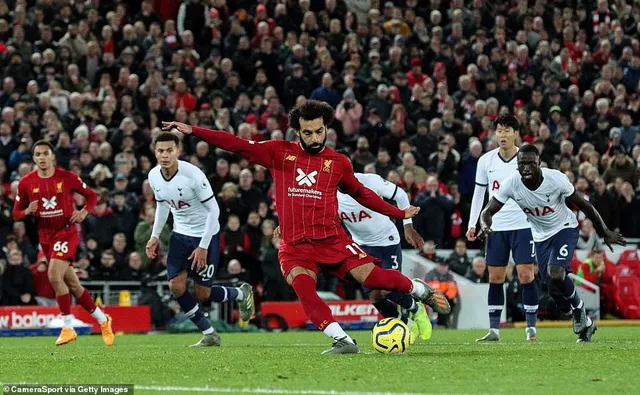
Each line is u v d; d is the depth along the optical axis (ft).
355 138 245.45
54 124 222.28
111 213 209.05
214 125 237.45
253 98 253.44
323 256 97.66
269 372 80.69
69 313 142.20
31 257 202.80
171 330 197.36
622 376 76.18
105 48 254.68
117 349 123.95
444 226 225.76
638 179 251.39
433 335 167.43
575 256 229.04
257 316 205.05
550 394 65.62
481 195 140.36
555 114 267.18
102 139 224.94
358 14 297.12
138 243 206.28
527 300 138.62
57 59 248.93
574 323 128.57
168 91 245.24
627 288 221.25
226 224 213.87
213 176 219.61
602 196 234.38
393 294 121.90
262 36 266.57
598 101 271.28
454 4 298.76
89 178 212.84
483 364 85.92
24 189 140.05
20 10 252.62
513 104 274.98
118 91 245.04
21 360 99.19
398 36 280.51
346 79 257.14
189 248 130.31
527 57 286.87
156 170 129.49
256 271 212.43
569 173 235.61
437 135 245.86
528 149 120.06
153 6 274.98
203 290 132.36
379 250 129.70
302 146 98.07
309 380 74.18
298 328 204.23
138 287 203.82
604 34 304.71
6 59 242.78
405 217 99.04
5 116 220.84
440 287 207.31
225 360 94.48
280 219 98.27
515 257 137.69
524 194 122.72
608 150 257.75
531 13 307.99
